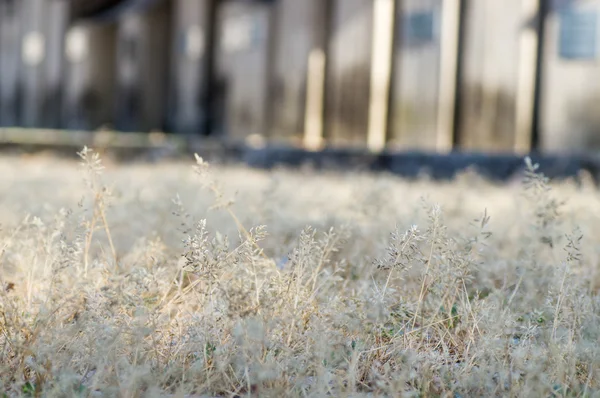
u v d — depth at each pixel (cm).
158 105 2039
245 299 276
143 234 454
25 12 2423
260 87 1636
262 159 1372
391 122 1327
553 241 386
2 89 2519
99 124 2217
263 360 263
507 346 281
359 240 438
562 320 302
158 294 327
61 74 2333
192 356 288
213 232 458
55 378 256
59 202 609
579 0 1090
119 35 2136
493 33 1173
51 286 303
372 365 283
